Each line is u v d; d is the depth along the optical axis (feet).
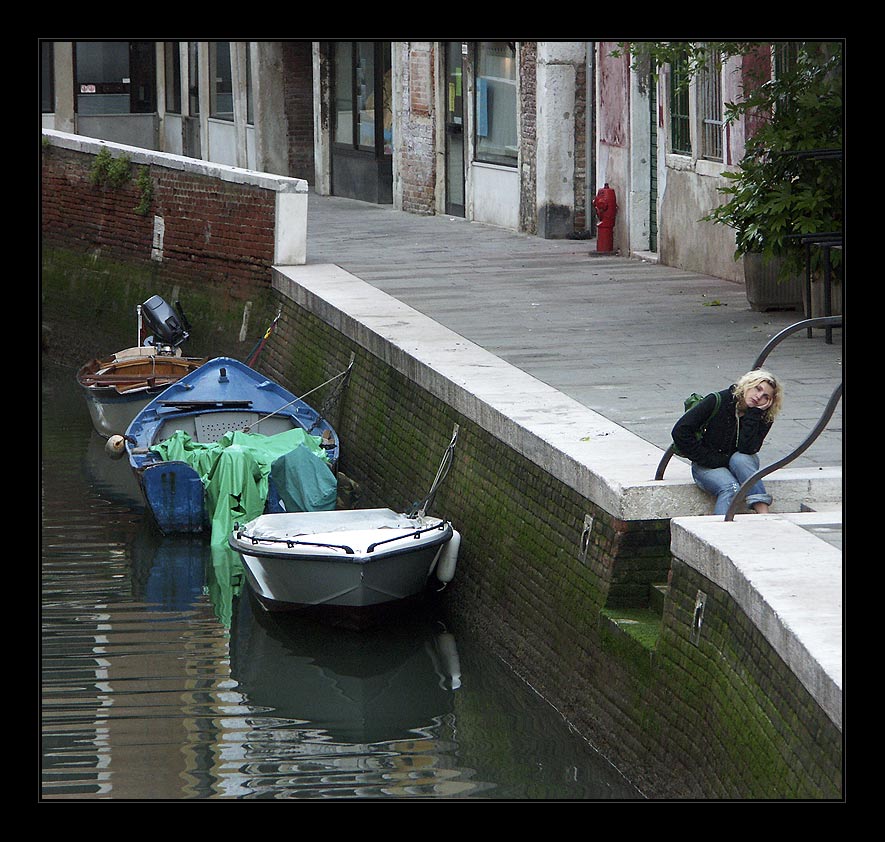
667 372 70.64
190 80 194.90
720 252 99.40
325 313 95.55
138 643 65.10
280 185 111.55
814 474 50.34
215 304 120.57
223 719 56.29
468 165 136.05
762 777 38.78
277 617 67.46
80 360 140.05
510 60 128.67
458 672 61.87
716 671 42.91
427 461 73.82
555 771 50.96
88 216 139.33
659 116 105.50
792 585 39.60
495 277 103.76
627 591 51.78
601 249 114.01
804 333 79.36
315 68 161.48
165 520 81.71
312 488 78.38
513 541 61.31
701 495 51.24
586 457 54.85
